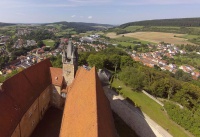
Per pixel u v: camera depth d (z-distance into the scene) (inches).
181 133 1905.8
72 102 1593.3
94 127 988.6
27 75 1991.9
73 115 1379.2
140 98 2559.1
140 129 2030.0
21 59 7529.5
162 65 7239.2
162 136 1827.0
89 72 1605.6
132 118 2116.1
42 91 2129.7
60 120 2155.5
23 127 1706.4
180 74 5836.6
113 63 4269.2
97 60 3772.1
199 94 3164.4
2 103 1488.7
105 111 1369.3
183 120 1996.8
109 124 1325.0
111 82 3075.8
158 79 3427.7
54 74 2395.4
